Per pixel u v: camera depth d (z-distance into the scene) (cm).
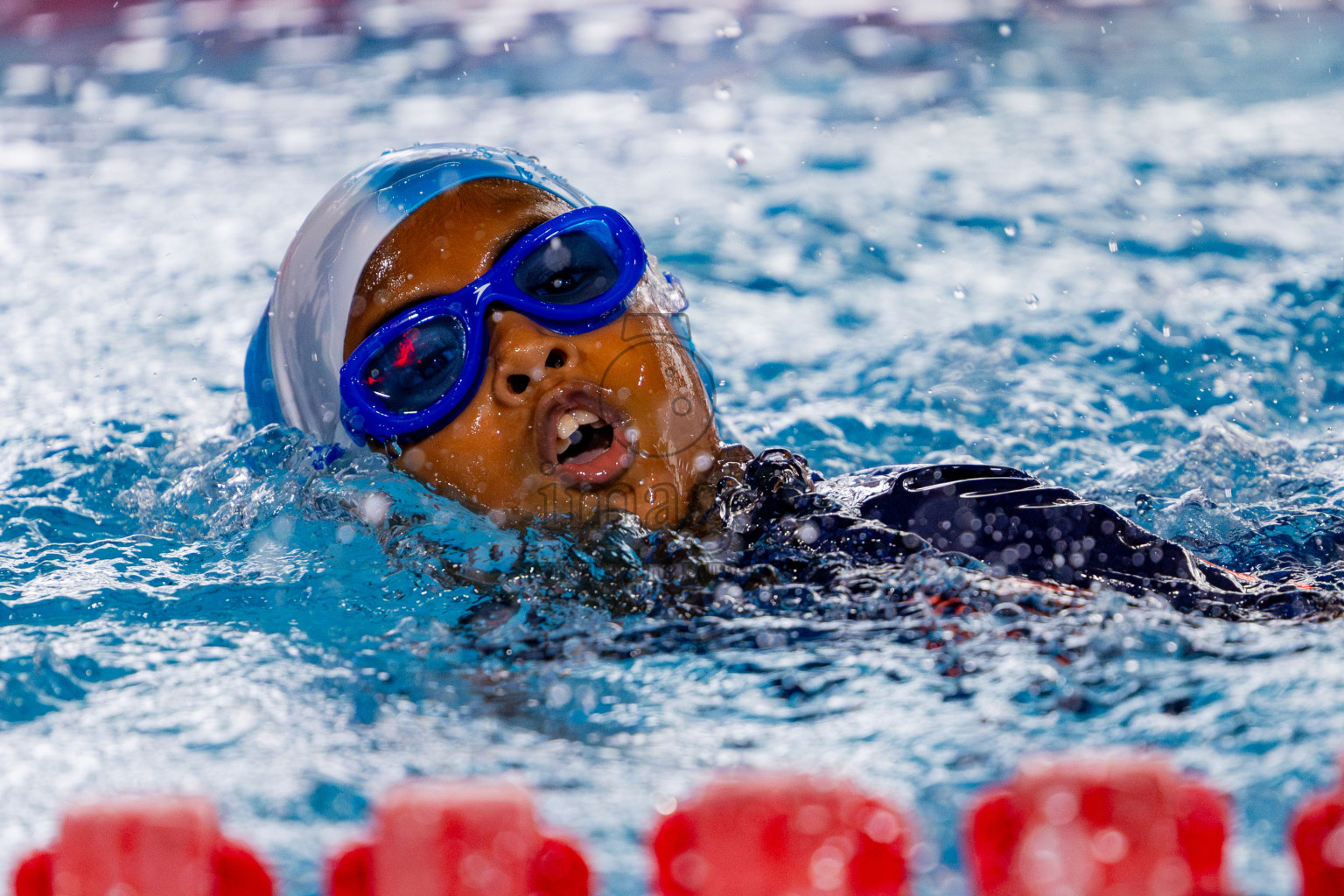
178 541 801
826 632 573
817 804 309
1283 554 770
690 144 2506
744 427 1144
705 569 637
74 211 2108
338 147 2567
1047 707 477
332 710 520
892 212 1955
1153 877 290
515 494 667
